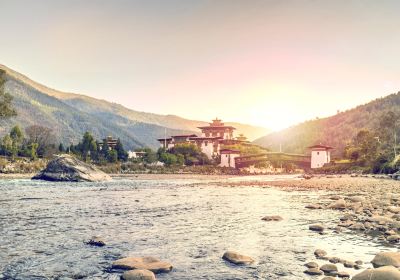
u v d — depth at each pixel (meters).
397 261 12.23
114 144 163.88
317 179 82.19
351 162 138.25
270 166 165.00
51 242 16.42
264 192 45.78
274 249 15.09
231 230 19.30
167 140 193.00
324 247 15.30
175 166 142.88
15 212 26.38
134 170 126.38
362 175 97.62
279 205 30.78
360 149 137.88
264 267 12.57
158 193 44.16
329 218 23.25
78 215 24.95
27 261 13.38
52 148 143.88
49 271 12.21
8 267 12.65
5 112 99.38
